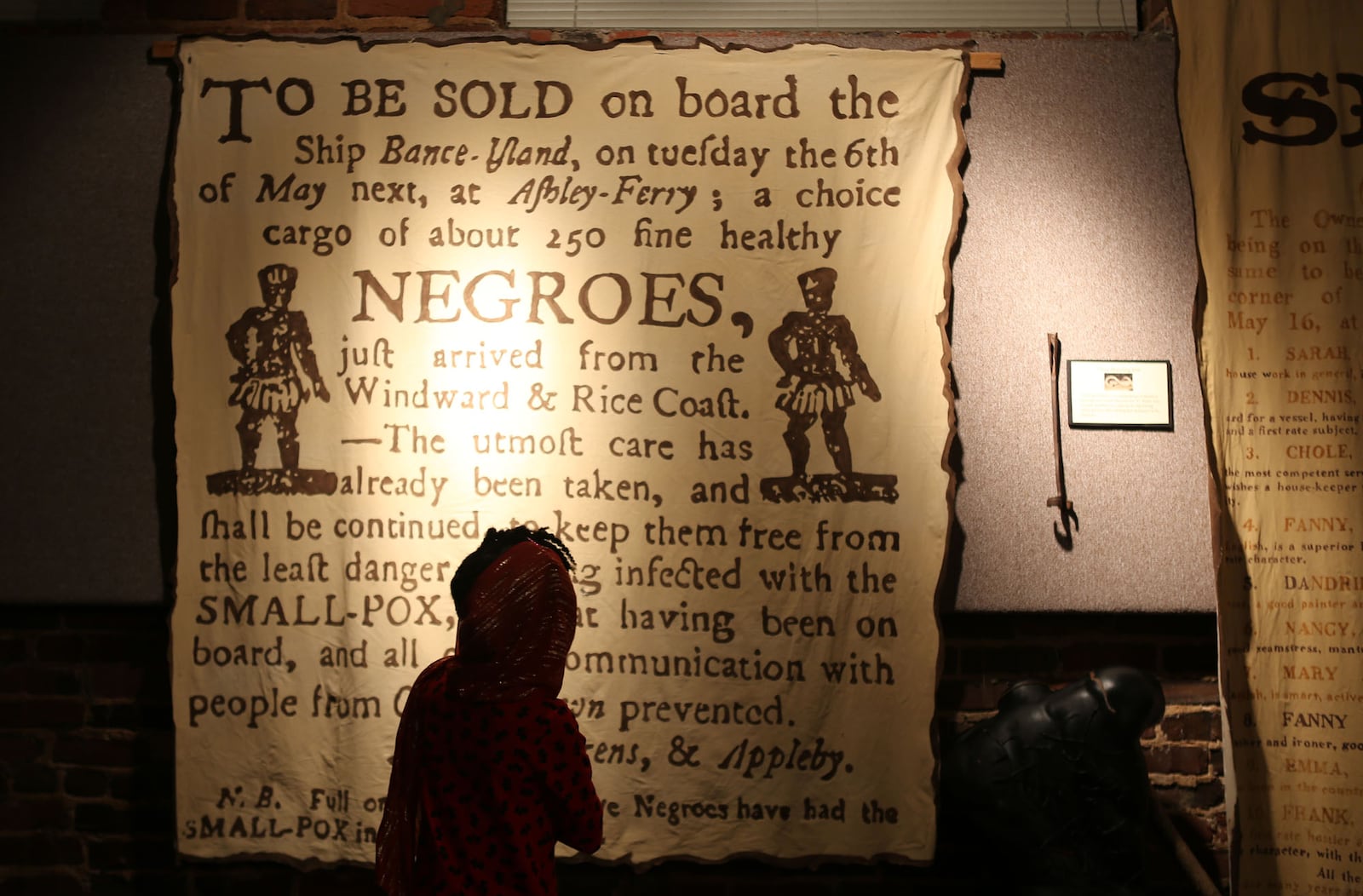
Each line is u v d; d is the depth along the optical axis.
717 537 2.51
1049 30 2.79
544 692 1.77
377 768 2.48
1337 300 2.49
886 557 2.50
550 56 2.58
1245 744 2.43
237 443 2.52
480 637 1.76
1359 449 2.45
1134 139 2.62
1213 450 2.47
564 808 1.75
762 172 2.56
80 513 2.58
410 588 2.50
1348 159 2.52
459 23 2.72
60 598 2.56
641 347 2.53
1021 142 2.62
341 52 2.58
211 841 2.49
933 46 2.63
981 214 2.61
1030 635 2.60
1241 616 2.45
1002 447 2.58
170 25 2.69
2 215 2.63
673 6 2.80
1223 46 2.56
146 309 2.61
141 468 2.58
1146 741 2.59
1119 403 2.58
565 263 2.55
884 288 2.53
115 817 2.60
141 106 2.64
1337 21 2.54
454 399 2.53
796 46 2.59
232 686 2.49
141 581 2.57
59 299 2.61
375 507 2.51
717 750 2.49
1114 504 2.57
